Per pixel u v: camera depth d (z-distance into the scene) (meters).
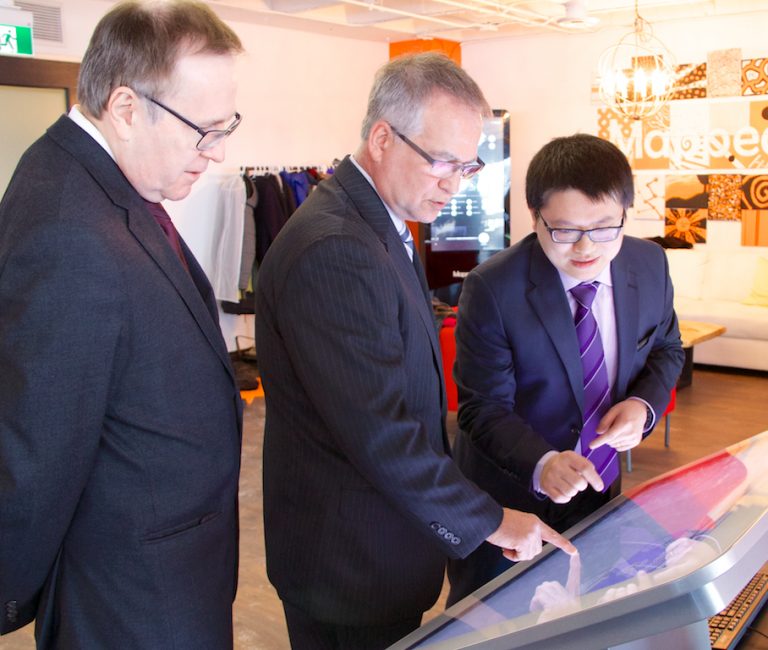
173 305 1.39
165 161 1.35
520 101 9.15
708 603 0.94
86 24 6.24
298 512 1.60
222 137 1.39
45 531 1.30
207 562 1.49
